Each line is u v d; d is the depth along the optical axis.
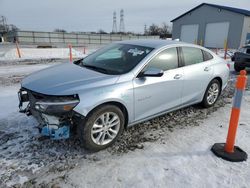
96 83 3.08
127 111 3.34
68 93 2.85
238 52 9.57
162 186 2.56
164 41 4.24
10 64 11.78
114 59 3.83
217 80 4.95
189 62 4.29
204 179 2.68
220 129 4.00
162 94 3.76
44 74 3.51
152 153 3.19
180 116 4.52
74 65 3.99
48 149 3.23
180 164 2.96
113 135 3.31
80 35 44.53
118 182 2.61
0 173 2.71
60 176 2.69
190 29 34.22
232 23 28.22
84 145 3.06
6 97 5.57
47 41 41.88
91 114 2.96
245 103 5.43
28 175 2.69
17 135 3.59
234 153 3.14
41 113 2.94
